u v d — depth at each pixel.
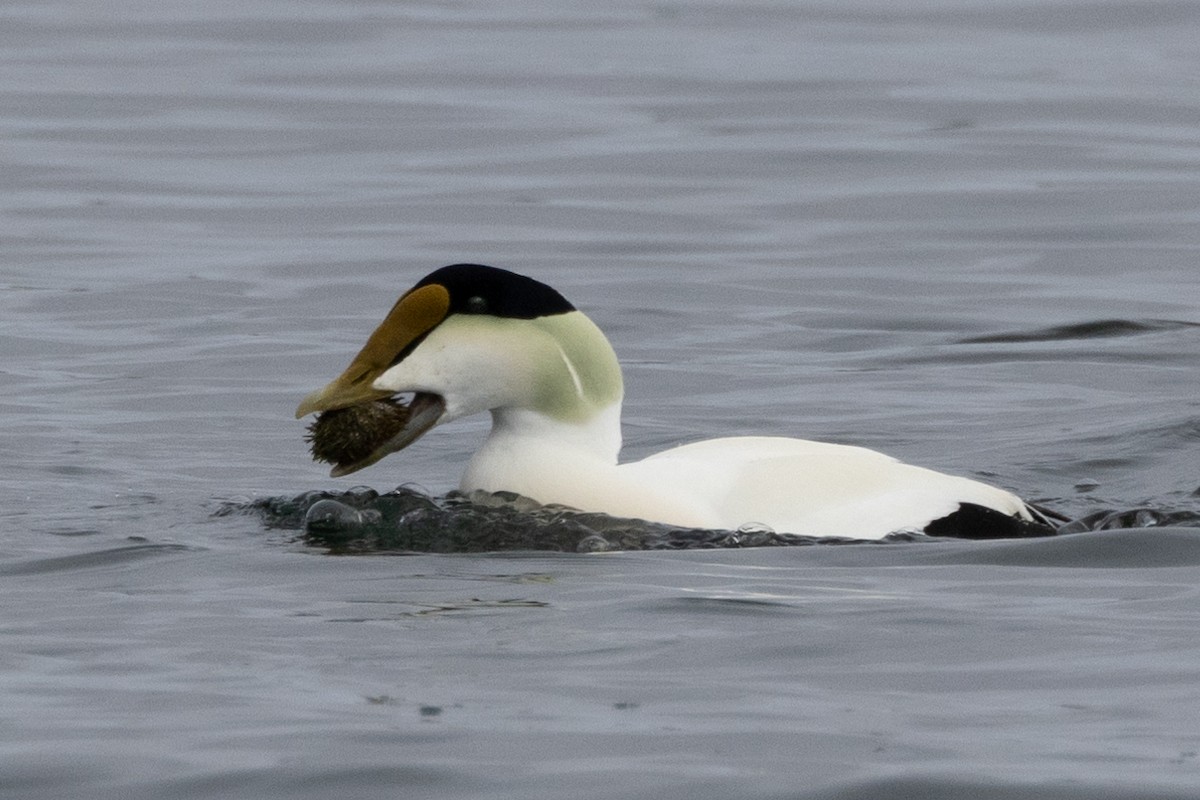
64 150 26.19
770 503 10.21
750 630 8.33
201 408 14.55
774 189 24.16
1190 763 6.78
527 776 6.66
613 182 24.50
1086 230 21.83
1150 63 34.09
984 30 38.19
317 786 6.58
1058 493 12.23
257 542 10.20
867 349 16.89
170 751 6.89
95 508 11.27
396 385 10.53
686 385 15.58
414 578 9.31
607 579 9.21
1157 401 14.73
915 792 6.52
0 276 19.47
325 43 35.84
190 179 24.61
